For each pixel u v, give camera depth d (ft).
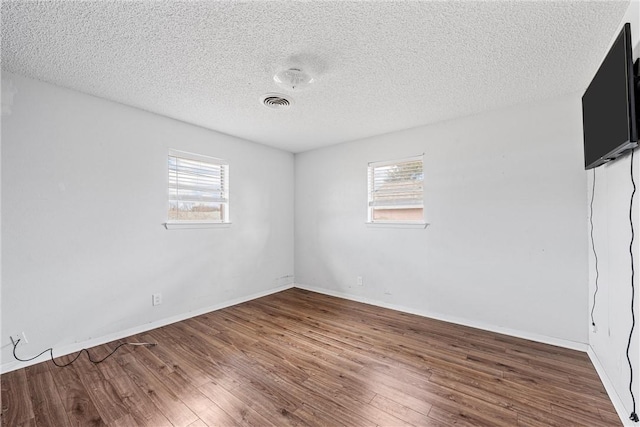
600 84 5.19
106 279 8.28
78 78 7.04
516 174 8.69
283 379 6.44
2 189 6.63
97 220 8.10
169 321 9.75
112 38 5.49
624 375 5.08
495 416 5.23
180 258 10.08
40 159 7.13
